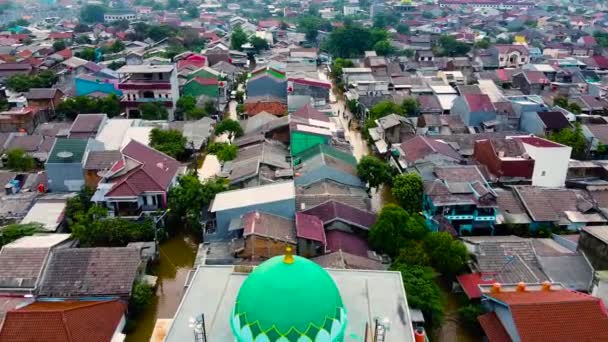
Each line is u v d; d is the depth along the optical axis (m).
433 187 52.81
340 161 63.59
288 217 48.84
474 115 79.94
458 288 43.00
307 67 117.75
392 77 109.88
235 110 101.31
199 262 44.22
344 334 28.23
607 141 70.88
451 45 146.50
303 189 57.00
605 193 55.53
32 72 115.56
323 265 42.31
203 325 27.47
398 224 46.69
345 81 111.75
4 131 81.25
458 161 62.75
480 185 52.47
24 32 182.25
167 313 42.91
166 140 71.62
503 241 44.75
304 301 25.67
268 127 76.44
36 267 40.88
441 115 82.81
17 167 66.06
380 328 27.25
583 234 43.62
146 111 86.31
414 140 66.56
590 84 103.56
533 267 42.38
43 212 52.69
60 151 60.00
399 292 32.97
